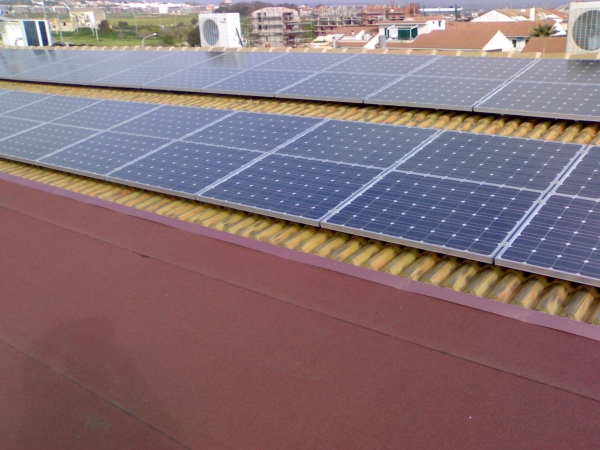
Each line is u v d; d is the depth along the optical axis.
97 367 5.90
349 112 15.31
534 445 4.40
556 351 5.41
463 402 4.91
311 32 158.12
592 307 6.86
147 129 14.18
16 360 6.18
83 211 10.12
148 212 9.74
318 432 4.74
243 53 22.72
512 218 7.74
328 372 5.44
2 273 8.20
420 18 118.88
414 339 5.79
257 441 4.73
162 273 7.67
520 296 7.03
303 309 6.51
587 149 9.35
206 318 6.55
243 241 8.28
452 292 6.48
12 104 19.39
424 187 8.91
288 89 16.89
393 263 8.11
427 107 13.91
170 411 5.17
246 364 5.68
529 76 14.77
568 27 18.75
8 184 11.86
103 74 22.52
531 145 9.83
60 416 5.29
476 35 70.50
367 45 80.44
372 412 4.89
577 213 7.59
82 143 14.04
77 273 7.95
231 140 12.39
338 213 8.63
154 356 5.96
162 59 23.77
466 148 10.11
